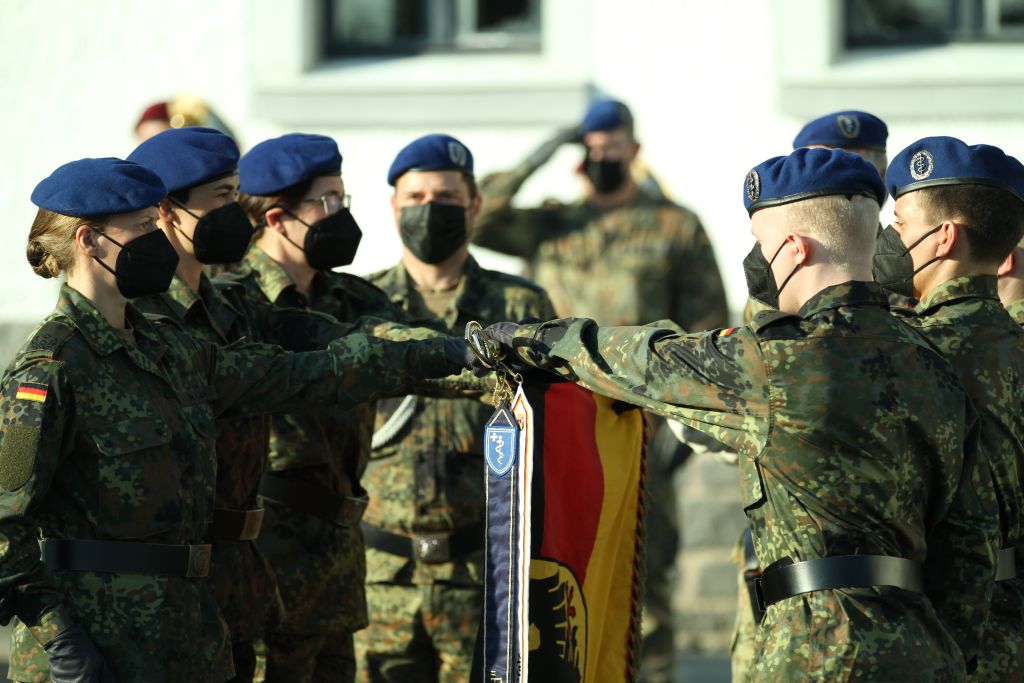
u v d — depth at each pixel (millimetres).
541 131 23344
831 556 9219
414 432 14578
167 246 10539
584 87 23188
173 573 10305
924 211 10594
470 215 15328
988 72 22656
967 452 9672
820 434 9203
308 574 12945
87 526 10039
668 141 23031
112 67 23922
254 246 13578
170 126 20750
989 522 9664
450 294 15422
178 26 23891
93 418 10023
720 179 22938
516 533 10227
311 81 23688
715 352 9516
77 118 23938
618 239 20438
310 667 13055
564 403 10930
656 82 23047
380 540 14602
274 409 11391
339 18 24359
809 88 22719
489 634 10242
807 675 9070
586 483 10984
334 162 13352
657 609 19625
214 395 10898
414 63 23906
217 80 23875
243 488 11930
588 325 10359
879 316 9500
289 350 12625
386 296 14227
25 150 24000
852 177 9727
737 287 22797
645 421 11953
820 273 9703
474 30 24125
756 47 22859
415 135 23578
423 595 14430
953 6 23359
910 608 9227
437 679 14695
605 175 20484
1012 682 10273
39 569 9750
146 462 10164
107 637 9930
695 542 22719
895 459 9227
